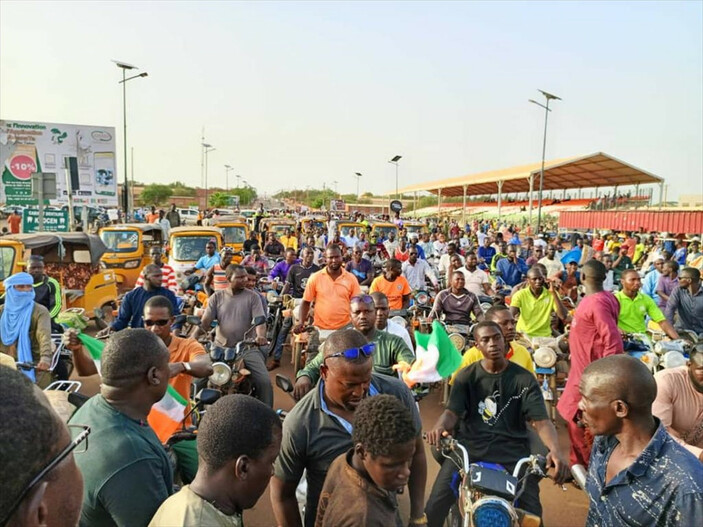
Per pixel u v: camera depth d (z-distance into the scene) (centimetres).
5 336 569
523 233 3062
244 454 213
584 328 495
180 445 359
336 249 676
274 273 1159
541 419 377
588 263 506
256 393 577
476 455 390
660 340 666
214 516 207
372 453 219
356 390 301
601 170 3331
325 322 682
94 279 1074
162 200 8812
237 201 6228
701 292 761
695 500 211
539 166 3269
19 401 125
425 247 1900
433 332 417
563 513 491
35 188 1489
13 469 118
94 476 237
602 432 241
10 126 3275
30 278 587
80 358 464
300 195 12494
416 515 320
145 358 263
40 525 127
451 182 4875
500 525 280
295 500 315
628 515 228
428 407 743
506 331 495
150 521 231
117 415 257
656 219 2756
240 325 629
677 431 375
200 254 1327
